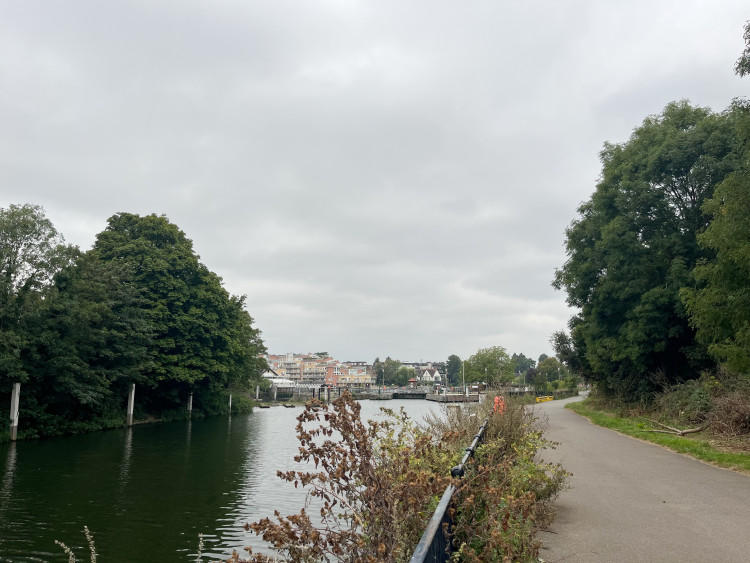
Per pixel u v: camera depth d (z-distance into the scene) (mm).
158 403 46844
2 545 11094
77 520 13016
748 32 15305
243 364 59312
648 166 28281
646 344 27156
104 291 35594
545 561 5770
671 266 26797
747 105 16375
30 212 29859
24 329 29188
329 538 3652
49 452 24484
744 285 15492
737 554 6016
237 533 12055
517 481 6309
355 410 4172
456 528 4398
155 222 45750
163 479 18172
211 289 47125
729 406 16875
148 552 10812
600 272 31250
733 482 10297
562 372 111062
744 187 15039
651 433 18672
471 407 11719
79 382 32469
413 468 4801
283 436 33531
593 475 11062
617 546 6316
